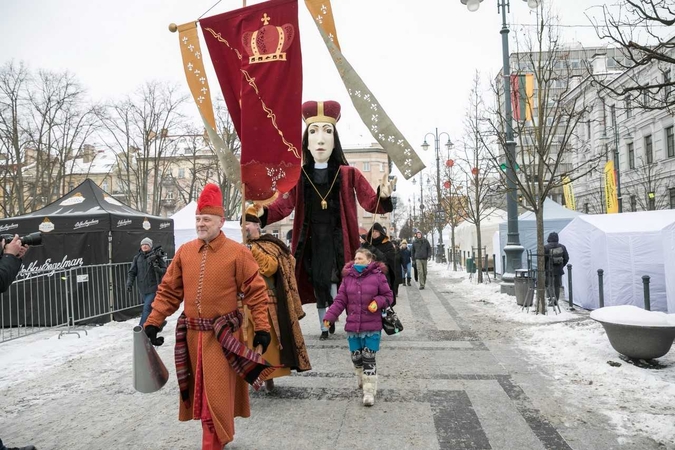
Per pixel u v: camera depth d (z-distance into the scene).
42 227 10.14
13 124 30.14
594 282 10.27
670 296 8.00
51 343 8.09
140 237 11.27
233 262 3.28
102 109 37.84
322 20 5.00
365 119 4.89
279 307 5.02
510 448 3.59
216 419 3.04
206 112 5.16
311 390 5.09
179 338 3.29
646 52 5.84
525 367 5.81
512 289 12.99
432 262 40.38
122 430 4.14
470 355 6.47
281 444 3.72
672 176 29.98
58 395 5.23
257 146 4.89
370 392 4.57
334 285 7.68
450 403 4.59
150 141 34.38
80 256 10.16
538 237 9.73
